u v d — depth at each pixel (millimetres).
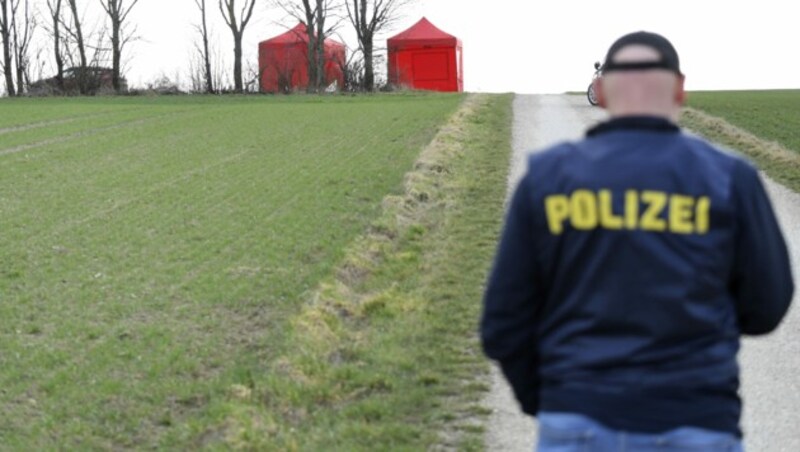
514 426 7879
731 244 3664
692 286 3549
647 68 3723
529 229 3736
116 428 8148
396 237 15383
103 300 12203
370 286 12648
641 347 3531
